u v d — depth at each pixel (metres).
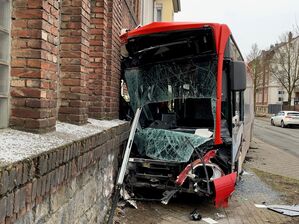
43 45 3.49
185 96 7.42
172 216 6.76
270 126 39.41
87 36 5.14
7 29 3.35
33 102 3.45
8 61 3.39
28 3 3.43
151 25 7.18
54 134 3.64
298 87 55.25
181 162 7.06
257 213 7.19
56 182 3.02
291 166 13.28
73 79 4.83
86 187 4.37
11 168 2.19
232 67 7.28
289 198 8.47
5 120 3.38
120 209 6.66
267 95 70.31
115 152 6.42
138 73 7.96
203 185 6.85
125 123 7.07
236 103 8.31
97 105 6.39
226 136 7.40
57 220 3.30
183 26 6.95
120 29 8.18
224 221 6.61
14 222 2.35
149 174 7.23
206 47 7.11
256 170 12.08
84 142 3.80
